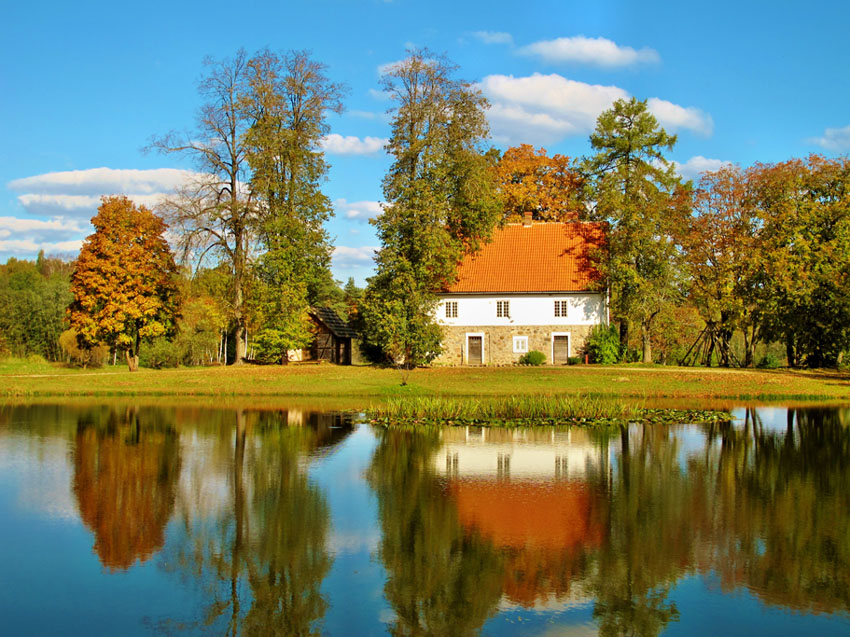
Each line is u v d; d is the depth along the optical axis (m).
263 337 47.47
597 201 51.41
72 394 38.81
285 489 17.61
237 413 31.25
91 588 11.73
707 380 38.91
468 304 52.09
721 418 29.14
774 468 19.88
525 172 61.47
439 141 46.53
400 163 47.12
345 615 10.75
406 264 45.31
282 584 11.85
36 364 60.59
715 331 51.25
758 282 45.97
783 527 14.48
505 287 51.38
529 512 15.65
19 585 11.85
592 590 11.54
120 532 14.39
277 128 46.31
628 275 47.03
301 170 46.94
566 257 52.34
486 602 11.13
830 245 45.44
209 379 41.94
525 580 11.98
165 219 44.84
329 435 25.48
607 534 14.12
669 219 49.41
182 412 31.61
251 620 10.60
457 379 40.75
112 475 19.11
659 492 17.30
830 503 16.25
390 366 46.94
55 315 69.75
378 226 47.31
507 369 44.00
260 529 14.54
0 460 20.95
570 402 30.45
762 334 49.00
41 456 21.55
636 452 22.25
